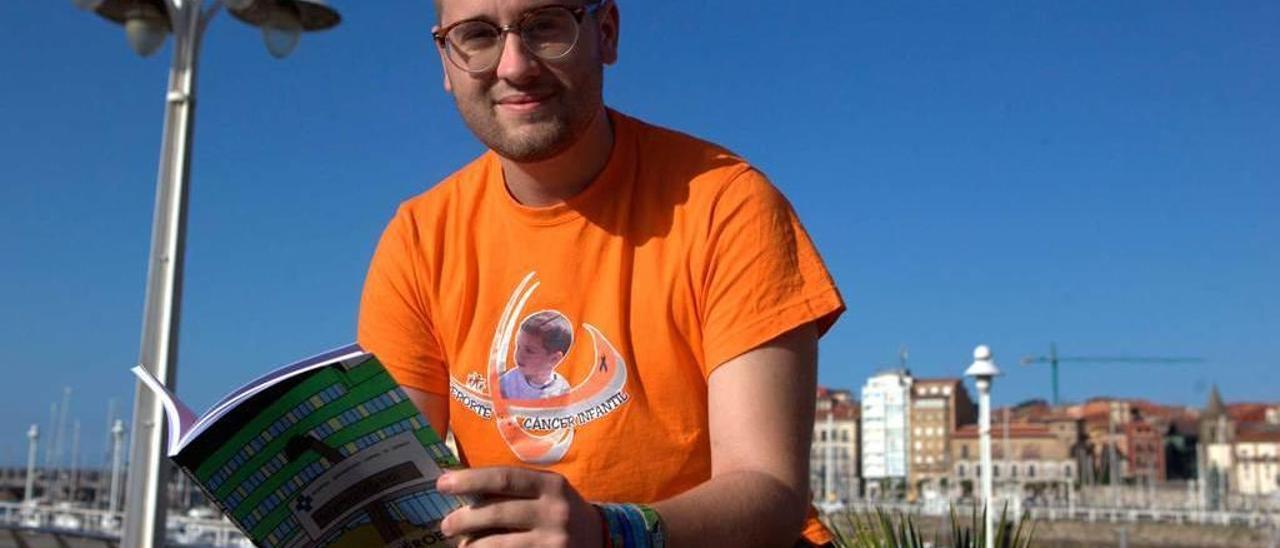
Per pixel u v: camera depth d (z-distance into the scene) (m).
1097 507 82.94
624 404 2.28
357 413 1.78
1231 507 86.56
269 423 1.77
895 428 126.00
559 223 2.38
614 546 1.81
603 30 2.38
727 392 2.19
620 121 2.43
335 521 1.85
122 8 9.09
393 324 2.57
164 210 8.50
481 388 2.42
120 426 60.97
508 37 2.25
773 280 2.22
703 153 2.39
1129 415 136.75
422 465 1.81
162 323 8.35
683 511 1.94
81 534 14.46
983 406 17.20
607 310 2.31
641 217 2.35
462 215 2.53
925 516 39.16
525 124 2.27
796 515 2.11
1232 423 121.88
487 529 1.75
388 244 2.63
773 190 2.34
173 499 70.06
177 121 8.73
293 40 9.23
